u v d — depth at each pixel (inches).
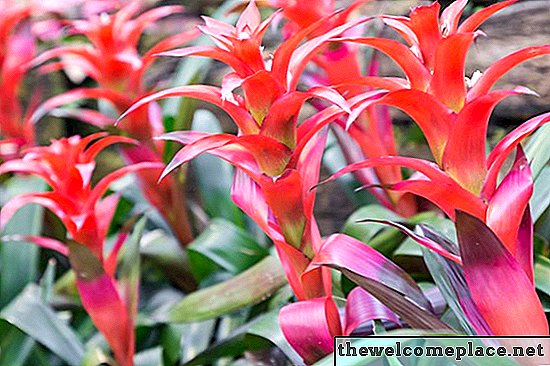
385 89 27.8
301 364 31.7
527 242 27.5
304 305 30.2
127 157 43.2
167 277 47.3
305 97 27.5
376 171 39.1
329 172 47.3
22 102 64.4
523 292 26.4
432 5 26.2
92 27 42.8
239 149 29.4
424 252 29.4
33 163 36.5
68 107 60.7
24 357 42.6
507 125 45.4
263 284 37.7
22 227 46.1
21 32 49.2
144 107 42.6
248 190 30.9
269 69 29.1
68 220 36.4
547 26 45.3
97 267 36.8
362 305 30.6
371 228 37.5
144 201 49.3
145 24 43.4
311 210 30.1
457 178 27.0
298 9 35.1
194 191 53.1
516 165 27.0
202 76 50.4
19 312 41.5
